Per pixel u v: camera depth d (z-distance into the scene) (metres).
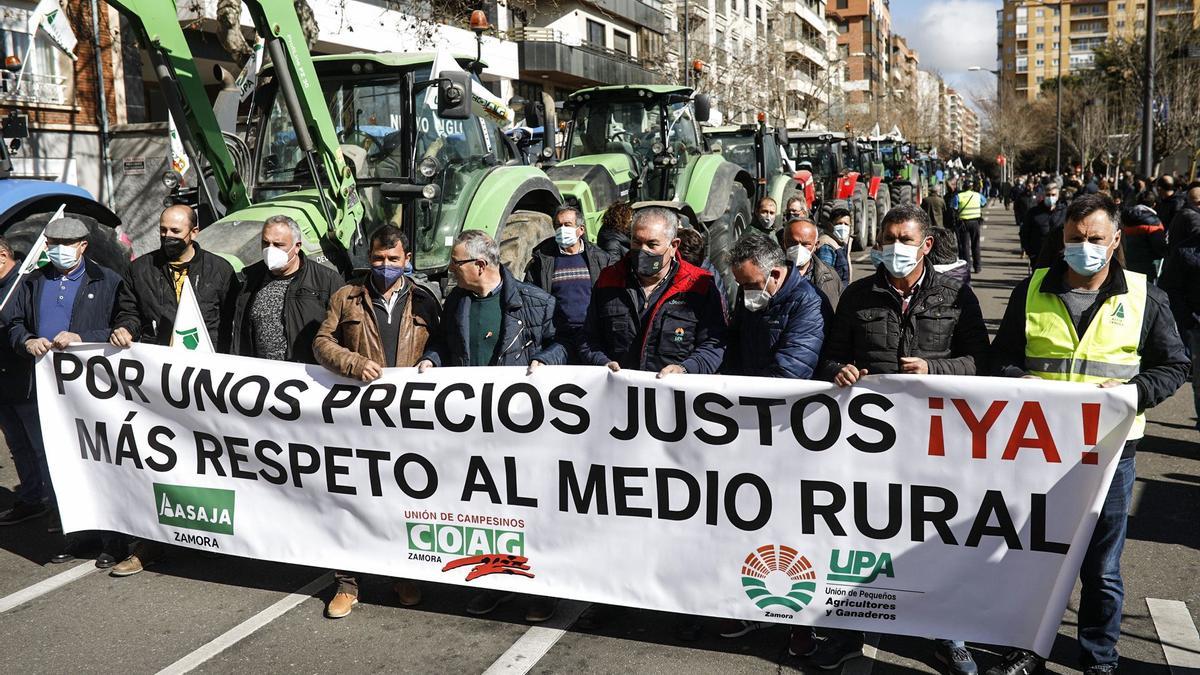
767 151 15.94
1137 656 4.10
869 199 21.98
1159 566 5.02
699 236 5.66
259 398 4.79
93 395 5.11
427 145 7.05
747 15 51.06
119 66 15.95
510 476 4.45
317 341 4.73
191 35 16.47
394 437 4.59
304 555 4.79
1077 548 3.69
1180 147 34.62
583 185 9.36
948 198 18.50
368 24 19.91
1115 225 3.59
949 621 3.93
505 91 28.83
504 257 7.64
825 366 4.11
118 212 15.85
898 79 111.50
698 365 4.34
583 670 4.08
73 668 4.17
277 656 4.24
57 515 5.81
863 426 3.97
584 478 4.34
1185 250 6.89
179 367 4.92
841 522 4.04
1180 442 7.26
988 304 14.01
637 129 10.86
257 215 6.25
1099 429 3.67
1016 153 85.25
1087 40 142.50
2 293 5.80
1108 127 50.19
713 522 4.19
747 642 4.33
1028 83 145.25
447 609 4.71
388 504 4.64
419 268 7.09
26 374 5.70
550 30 31.11
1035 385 3.73
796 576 4.11
